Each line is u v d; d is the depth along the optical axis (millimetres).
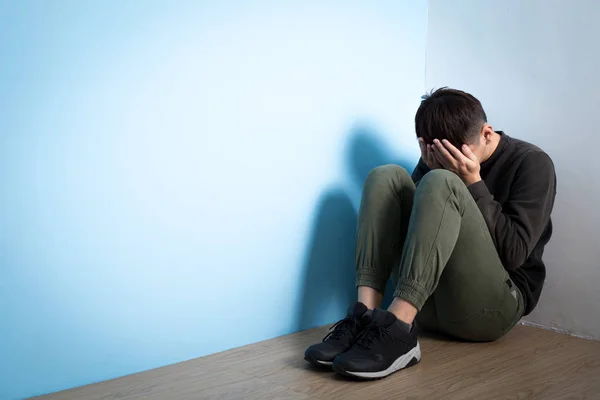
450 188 1601
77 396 1413
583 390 1486
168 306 1638
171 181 1620
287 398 1424
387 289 2234
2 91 1327
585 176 1953
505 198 1827
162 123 1592
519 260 1737
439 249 1575
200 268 1700
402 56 2283
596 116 1919
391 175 1788
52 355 1430
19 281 1370
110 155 1500
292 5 1889
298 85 1922
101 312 1507
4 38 1324
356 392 1465
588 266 1953
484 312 1755
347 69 2080
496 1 2154
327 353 1571
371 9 2152
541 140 2057
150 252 1589
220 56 1707
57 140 1411
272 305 1896
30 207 1377
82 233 1462
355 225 2141
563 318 2018
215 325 1749
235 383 1516
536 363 1696
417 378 1567
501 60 2152
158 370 1605
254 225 1824
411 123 2338
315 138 1984
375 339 1554
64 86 1417
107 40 1482
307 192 1971
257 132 1812
